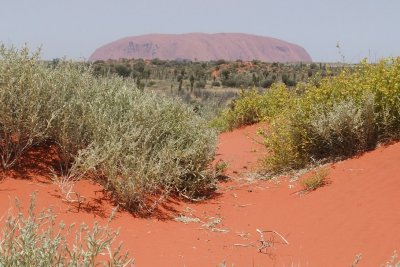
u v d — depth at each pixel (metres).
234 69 89.12
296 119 7.28
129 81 7.49
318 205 5.34
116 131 5.81
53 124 5.75
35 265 2.51
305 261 4.07
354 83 7.29
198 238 4.79
